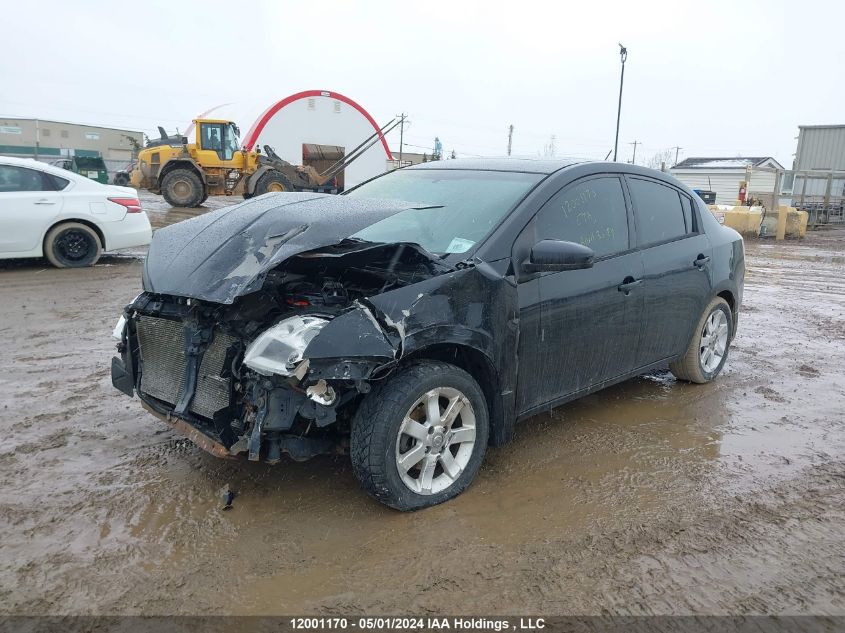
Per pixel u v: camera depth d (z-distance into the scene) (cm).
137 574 281
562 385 406
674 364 539
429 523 324
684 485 373
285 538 309
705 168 3956
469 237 373
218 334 328
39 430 423
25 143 6444
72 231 1004
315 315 316
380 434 314
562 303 388
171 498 343
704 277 508
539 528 324
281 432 316
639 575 289
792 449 427
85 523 318
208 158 2173
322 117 3162
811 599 277
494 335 348
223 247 339
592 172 431
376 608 264
